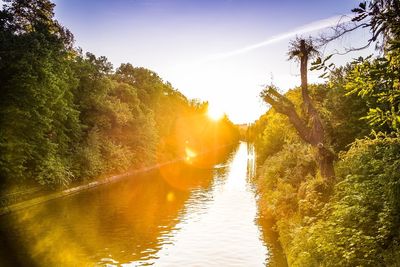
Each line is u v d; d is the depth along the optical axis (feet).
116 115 180.55
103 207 107.96
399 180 32.86
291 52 65.57
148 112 249.75
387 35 16.87
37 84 102.01
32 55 99.96
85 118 169.78
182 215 95.76
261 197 104.99
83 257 62.69
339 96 78.84
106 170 176.96
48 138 123.24
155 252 65.41
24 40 102.42
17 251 65.57
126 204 112.78
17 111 96.89
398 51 16.11
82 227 83.76
